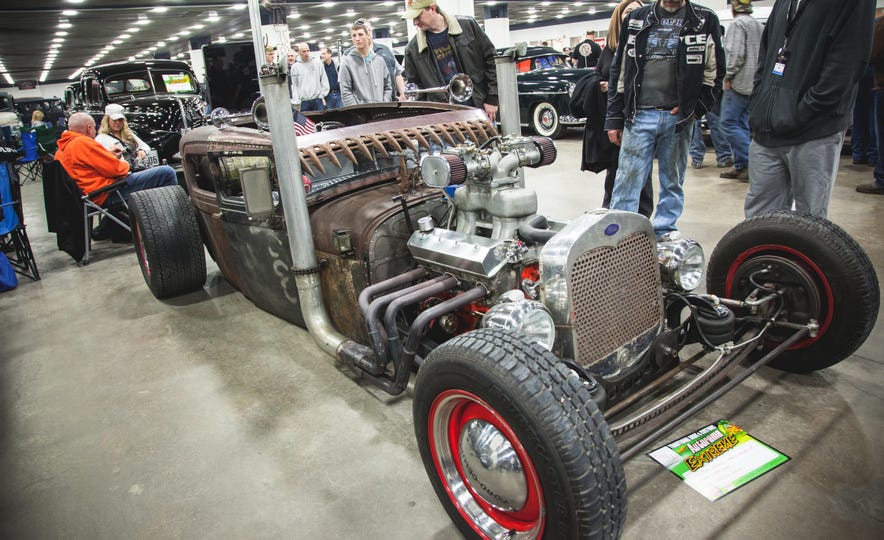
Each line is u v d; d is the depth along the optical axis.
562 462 1.29
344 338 2.41
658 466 1.92
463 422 1.62
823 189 2.78
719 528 1.66
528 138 2.09
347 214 2.36
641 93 3.51
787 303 2.24
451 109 3.14
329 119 3.81
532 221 1.97
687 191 5.38
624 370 1.90
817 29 2.56
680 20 3.31
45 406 2.66
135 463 2.19
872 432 2.01
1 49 24.61
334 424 2.33
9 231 4.37
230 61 8.27
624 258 1.86
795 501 1.74
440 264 2.07
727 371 1.92
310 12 20.78
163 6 17.59
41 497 2.05
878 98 4.64
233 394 2.62
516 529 1.54
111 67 8.28
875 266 3.33
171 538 1.81
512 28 35.62
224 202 2.91
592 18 31.19
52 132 10.07
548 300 1.74
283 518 1.85
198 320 3.49
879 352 2.52
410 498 1.90
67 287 4.37
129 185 5.03
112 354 3.12
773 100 2.80
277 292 2.88
